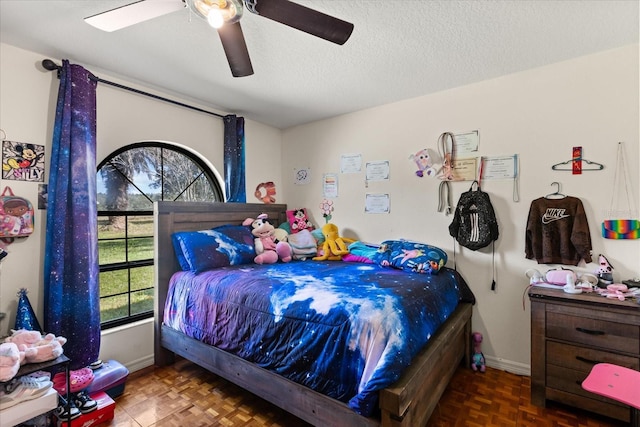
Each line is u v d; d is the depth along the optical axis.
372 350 1.32
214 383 2.15
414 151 2.75
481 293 2.42
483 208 2.34
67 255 1.93
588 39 1.86
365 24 1.69
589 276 1.94
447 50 1.97
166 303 2.39
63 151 1.93
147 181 2.69
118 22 1.35
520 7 1.55
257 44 1.89
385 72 2.27
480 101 2.43
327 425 1.42
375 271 2.25
